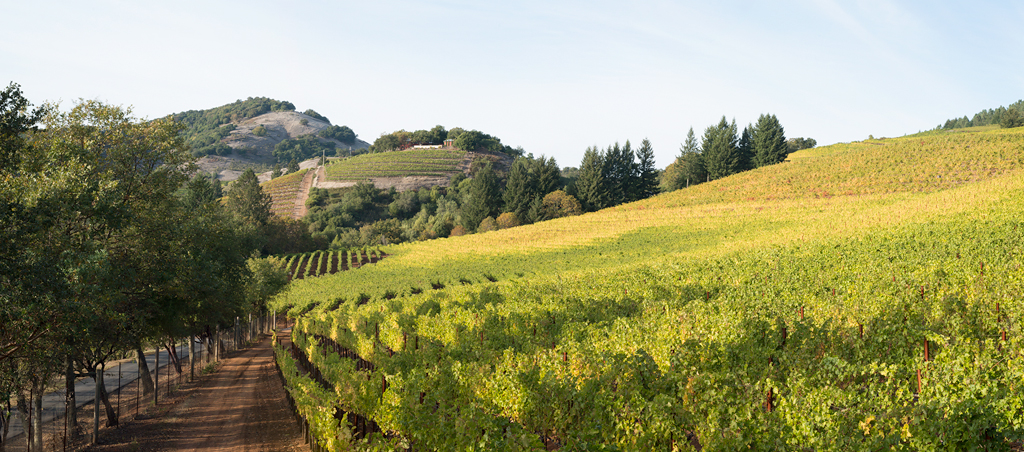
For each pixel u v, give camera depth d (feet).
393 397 43.42
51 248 49.42
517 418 39.42
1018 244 96.53
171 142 74.38
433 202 500.33
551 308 80.53
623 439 31.96
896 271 80.18
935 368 31.71
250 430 60.23
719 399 30.30
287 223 359.87
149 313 77.97
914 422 25.62
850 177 296.71
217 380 100.17
